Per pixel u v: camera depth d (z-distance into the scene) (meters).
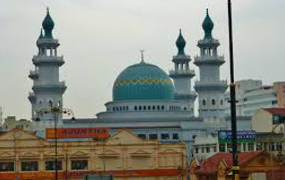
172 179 188.50
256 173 155.88
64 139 195.38
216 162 167.88
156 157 189.00
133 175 187.00
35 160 186.38
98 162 187.00
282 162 160.00
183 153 190.50
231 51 62.25
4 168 185.62
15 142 186.25
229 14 62.16
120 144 187.88
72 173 185.00
